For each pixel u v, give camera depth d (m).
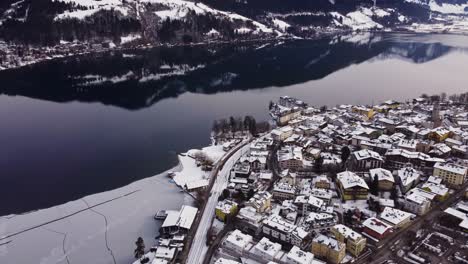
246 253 159.50
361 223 179.62
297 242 163.00
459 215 178.12
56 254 168.38
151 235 181.38
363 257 156.38
